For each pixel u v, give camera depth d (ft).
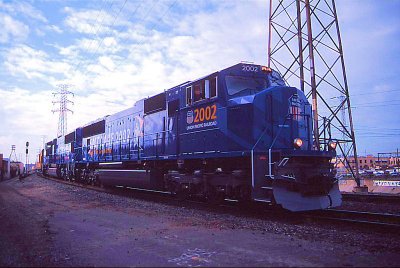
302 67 73.61
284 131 40.01
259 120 39.06
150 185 58.65
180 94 51.44
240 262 20.58
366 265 19.88
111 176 73.51
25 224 36.45
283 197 34.65
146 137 61.36
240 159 41.29
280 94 40.83
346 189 107.45
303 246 24.36
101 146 85.20
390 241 25.89
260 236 27.66
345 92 76.38
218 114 43.32
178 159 50.47
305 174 36.42
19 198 65.87
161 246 25.00
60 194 68.69
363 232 29.37
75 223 35.94
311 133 41.96
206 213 39.65
